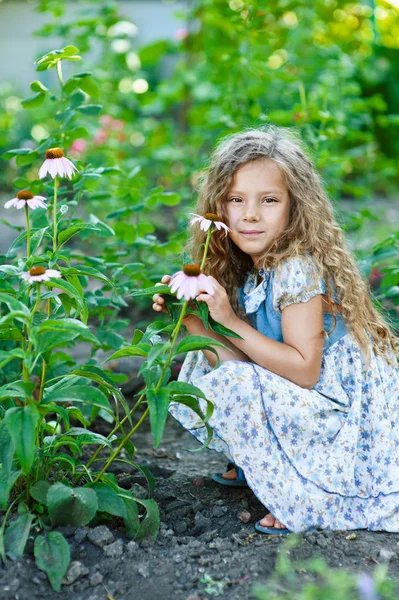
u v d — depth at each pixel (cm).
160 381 164
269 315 200
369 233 464
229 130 319
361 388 196
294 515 182
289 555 170
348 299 199
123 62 542
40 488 172
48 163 185
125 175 292
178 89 521
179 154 496
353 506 190
